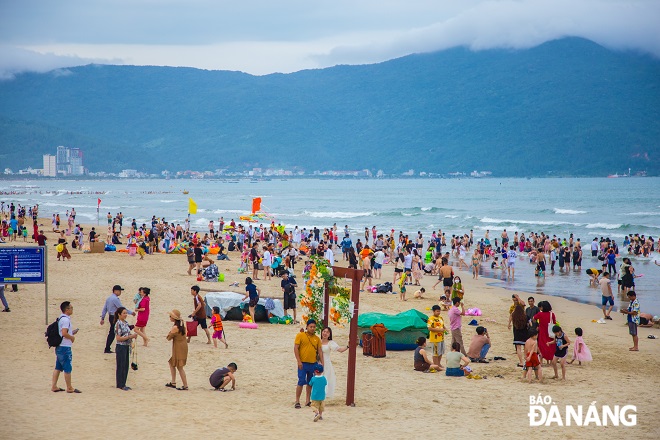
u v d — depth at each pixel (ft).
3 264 62.75
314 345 42.86
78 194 654.53
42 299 79.61
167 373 51.08
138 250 131.03
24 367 50.06
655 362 60.18
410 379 52.21
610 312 85.61
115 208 398.21
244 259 113.29
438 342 55.52
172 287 92.02
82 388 45.24
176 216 319.88
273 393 46.75
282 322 72.59
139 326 59.26
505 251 136.87
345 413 42.60
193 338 63.98
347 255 144.77
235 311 73.72
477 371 55.31
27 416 38.52
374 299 94.27
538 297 102.22
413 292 102.22
